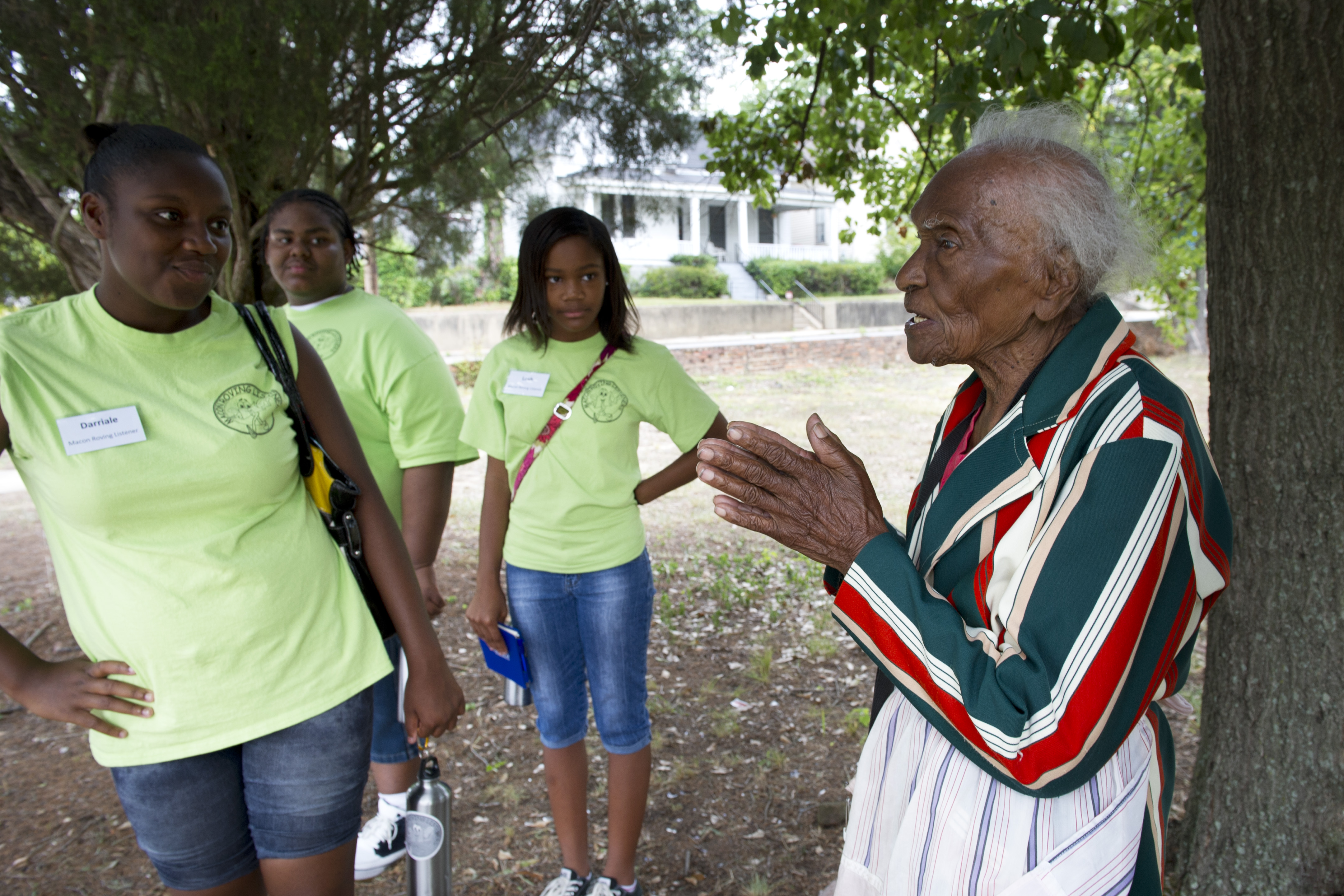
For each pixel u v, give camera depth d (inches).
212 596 59.4
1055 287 44.8
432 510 102.4
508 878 102.0
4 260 192.2
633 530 93.4
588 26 143.7
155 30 118.7
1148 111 161.3
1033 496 43.7
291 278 102.3
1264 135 70.9
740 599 192.5
